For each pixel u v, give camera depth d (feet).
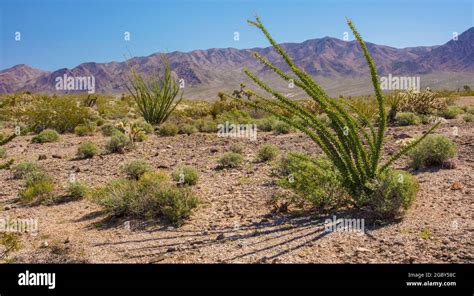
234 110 78.74
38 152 47.57
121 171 34.53
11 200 28.25
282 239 17.40
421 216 18.54
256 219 20.85
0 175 36.09
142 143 52.29
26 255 17.38
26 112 77.10
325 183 20.93
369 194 19.54
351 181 20.02
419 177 26.35
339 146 19.52
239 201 24.63
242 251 16.49
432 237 16.01
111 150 46.19
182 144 50.96
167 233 19.97
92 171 36.40
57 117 68.90
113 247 18.29
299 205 21.68
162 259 16.26
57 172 36.40
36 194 28.22
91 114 81.66
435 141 28.94
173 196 22.52
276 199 22.53
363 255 15.08
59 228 21.83
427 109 66.90
